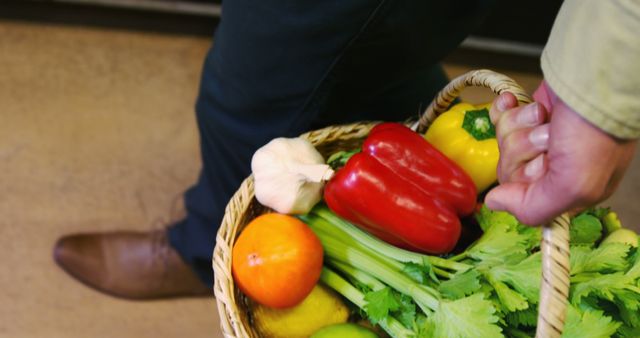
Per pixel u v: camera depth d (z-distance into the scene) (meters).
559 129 0.46
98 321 1.16
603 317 0.63
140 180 1.33
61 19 1.52
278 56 0.76
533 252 0.73
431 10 0.71
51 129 1.36
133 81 1.47
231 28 0.77
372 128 0.80
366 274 0.75
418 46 0.77
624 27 0.42
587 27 0.45
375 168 0.72
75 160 1.33
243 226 0.77
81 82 1.44
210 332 1.18
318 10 0.70
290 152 0.74
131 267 1.17
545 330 0.53
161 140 1.39
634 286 0.65
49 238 1.23
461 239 0.79
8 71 1.43
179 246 1.13
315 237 0.73
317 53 0.74
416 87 0.94
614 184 0.53
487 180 0.81
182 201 1.31
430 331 0.66
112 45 1.52
